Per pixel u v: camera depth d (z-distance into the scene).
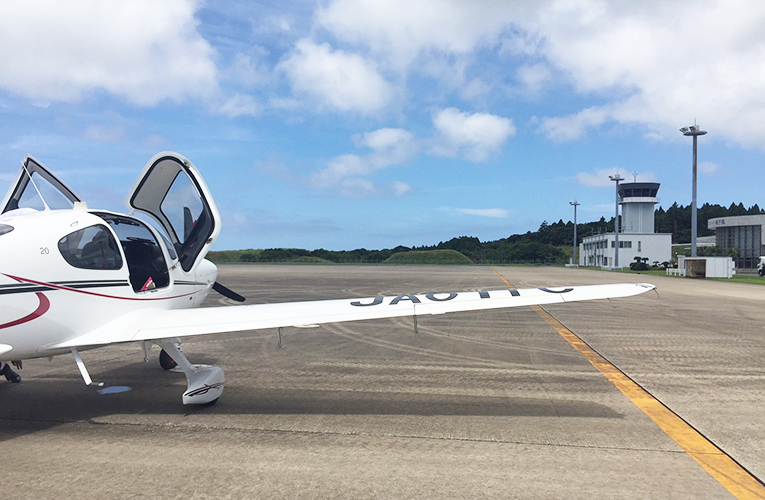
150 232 5.26
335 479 3.13
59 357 7.10
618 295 4.55
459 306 4.50
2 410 4.60
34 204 4.99
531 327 9.80
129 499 2.88
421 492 2.95
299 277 27.75
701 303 14.64
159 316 4.50
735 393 5.09
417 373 6.00
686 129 37.75
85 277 4.14
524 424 4.17
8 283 3.66
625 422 4.21
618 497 2.89
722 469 3.28
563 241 131.50
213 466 3.33
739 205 143.62
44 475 3.20
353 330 9.50
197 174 5.29
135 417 4.39
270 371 6.14
